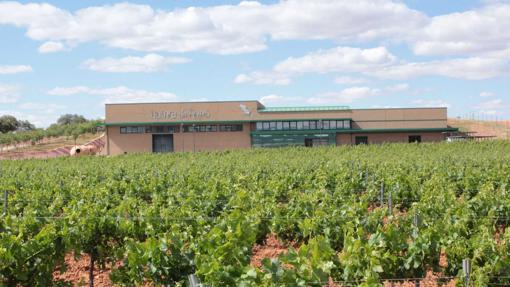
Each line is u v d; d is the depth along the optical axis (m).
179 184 19.11
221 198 14.61
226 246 7.77
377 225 10.60
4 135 85.00
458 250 8.62
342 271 7.48
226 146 58.38
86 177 24.14
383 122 58.53
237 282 6.62
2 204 16.34
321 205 12.60
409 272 8.46
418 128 58.44
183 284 8.20
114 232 10.72
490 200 13.20
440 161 27.31
